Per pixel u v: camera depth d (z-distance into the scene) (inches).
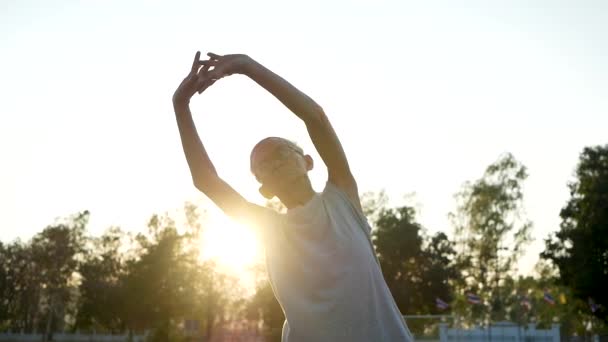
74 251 2711.6
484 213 2101.4
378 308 63.3
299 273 65.2
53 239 2677.2
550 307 1051.9
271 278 68.2
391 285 2731.3
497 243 2098.9
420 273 2851.9
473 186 2164.1
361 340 61.3
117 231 2723.9
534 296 1065.5
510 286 1089.4
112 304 2493.8
